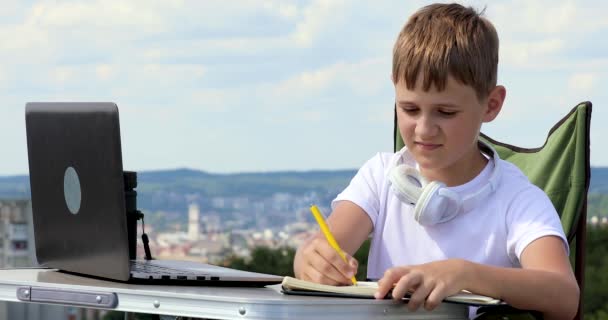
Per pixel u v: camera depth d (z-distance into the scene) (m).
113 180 1.82
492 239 2.03
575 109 2.35
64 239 2.01
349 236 2.18
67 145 1.94
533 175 2.41
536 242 1.94
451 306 1.72
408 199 2.03
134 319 2.15
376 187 2.24
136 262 2.22
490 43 1.97
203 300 1.58
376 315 1.60
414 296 1.63
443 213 2.04
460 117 1.90
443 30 1.92
